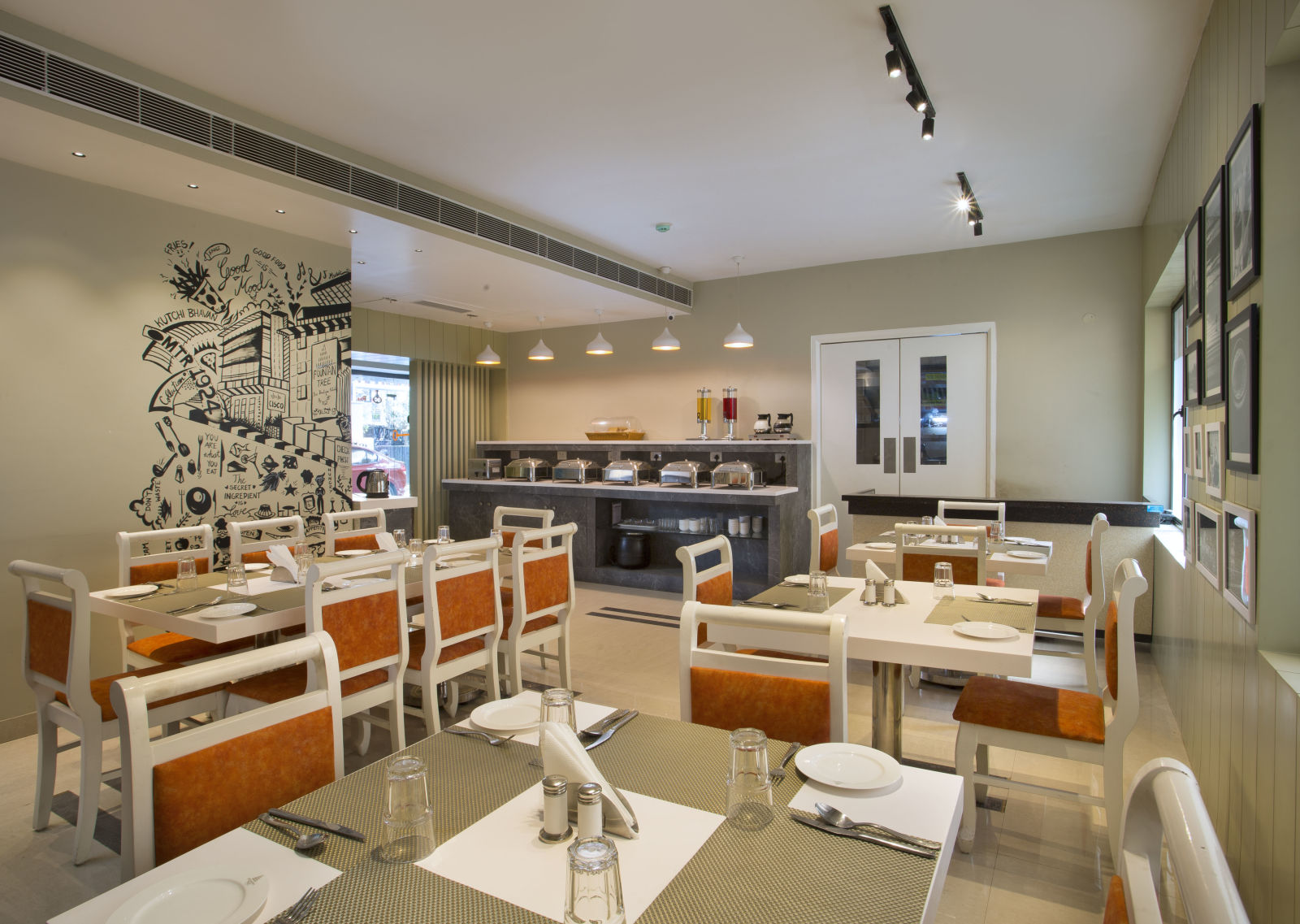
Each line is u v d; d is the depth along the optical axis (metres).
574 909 0.82
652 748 1.43
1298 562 1.72
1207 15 2.74
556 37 2.92
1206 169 2.73
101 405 3.61
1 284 3.29
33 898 2.06
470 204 4.68
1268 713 1.66
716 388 7.21
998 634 2.14
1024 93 3.41
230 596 2.69
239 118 3.45
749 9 2.74
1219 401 2.32
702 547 2.70
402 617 2.58
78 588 2.20
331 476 4.62
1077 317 5.71
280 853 1.08
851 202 4.90
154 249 3.79
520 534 3.12
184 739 1.24
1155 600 4.24
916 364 6.32
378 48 2.98
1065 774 2.77
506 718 1.55
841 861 1.04
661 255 6.25
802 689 1.61
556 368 8.21
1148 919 0.80
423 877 1.01
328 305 4.59
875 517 4.97
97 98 2.96
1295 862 1.45
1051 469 5.82
